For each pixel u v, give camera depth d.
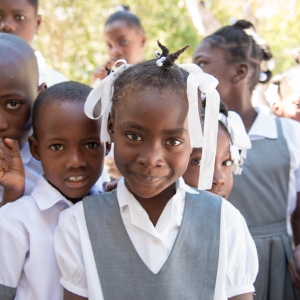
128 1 6.82
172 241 1.40
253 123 2.18
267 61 2.57
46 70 2.83
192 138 1.28
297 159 2.10
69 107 1.51
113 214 1.43
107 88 1.43
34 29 2.87
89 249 1.39
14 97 1.62
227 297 1.41
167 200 1.44
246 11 4.55
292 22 6.23
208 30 4.55
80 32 6.60
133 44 4.19
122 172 1.33
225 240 1.42
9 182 1.61
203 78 1.34
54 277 1.50
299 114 2.83
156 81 1.27
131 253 1.38
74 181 1.56
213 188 1.69
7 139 1.62
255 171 2.05
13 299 1.50
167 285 1.34
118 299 1.35
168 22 6.89
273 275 2.01
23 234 1.50
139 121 1.25
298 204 2.15
